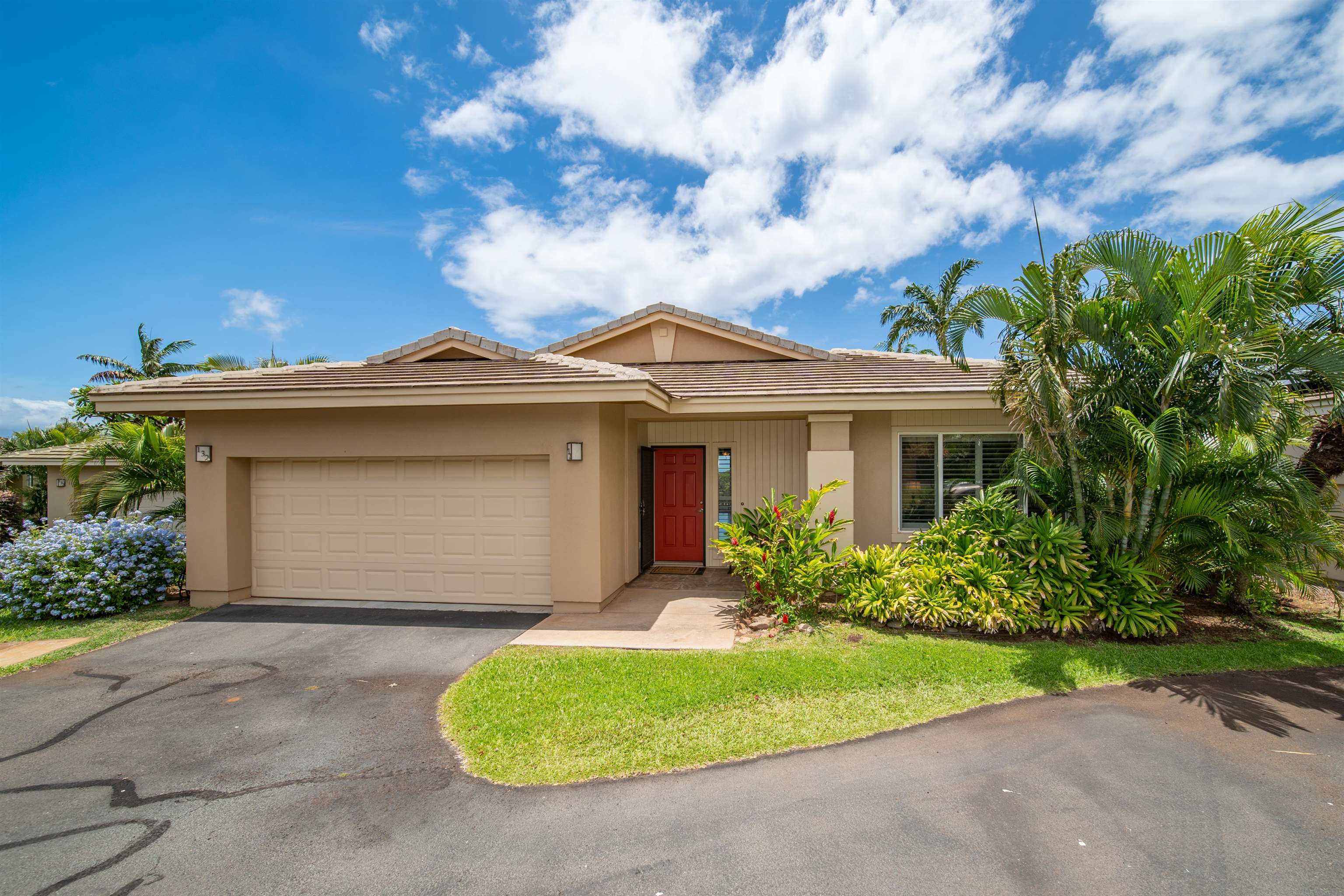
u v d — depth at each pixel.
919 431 10.20
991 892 2.98
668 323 12.93
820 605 8.27
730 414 9.80
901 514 10.28
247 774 4.25
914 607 7.23
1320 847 3.31
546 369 8.76
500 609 8.70
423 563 8.98
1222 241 6.63
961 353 7.81
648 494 11.40
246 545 9.30
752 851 3.32
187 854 3.37
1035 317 7.24
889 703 5.28
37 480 19.06
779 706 5.25
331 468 9.20
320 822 3.66
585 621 7.98
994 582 7.17
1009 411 7.73
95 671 6.34
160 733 4.89
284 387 8.34
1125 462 7.09
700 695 5.37
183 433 13.41
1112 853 3.27
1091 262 7.29
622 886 3.06
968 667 5.99
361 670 6.28
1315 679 5.85
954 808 3.72
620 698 5.34
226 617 8.36
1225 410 6.05
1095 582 7.09
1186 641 6.96
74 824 3.67
